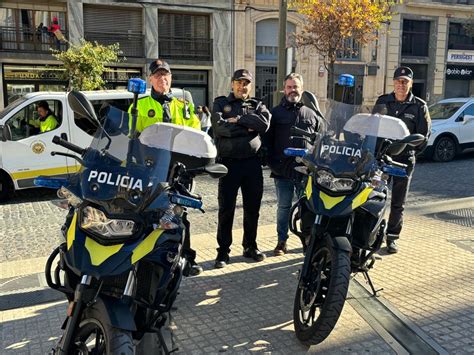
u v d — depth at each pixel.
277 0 22.08
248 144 4.73
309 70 22.75
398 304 4.06
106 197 2.47
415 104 5.34
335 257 3.18
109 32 20.12
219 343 3.46
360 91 24.45
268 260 5.16
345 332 3.60
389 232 5.35
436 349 3.34
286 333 3.60
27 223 7.18
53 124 8.80
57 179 2.95
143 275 2.70
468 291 4.32
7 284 4.55
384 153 3.78
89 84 15.42
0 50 18.39
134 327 2.35
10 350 3.36
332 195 3.37
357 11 15.48
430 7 25.28
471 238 5.90
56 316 3.89
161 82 4.13
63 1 19.09
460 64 26.98
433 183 9.85
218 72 21.75
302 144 5.01
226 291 4.37
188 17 21.36
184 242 3.10
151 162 2.66
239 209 7.79
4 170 8.50
